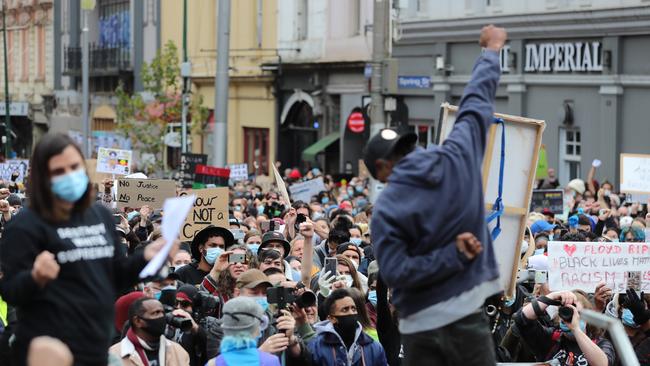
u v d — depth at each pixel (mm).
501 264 9344
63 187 6238
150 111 57031
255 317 9953
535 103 42125
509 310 12070
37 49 82375
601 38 38875
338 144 51406
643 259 12492
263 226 20469
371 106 28094
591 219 24328
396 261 6328
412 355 6555
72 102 77125
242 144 59750
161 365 10297
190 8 63562
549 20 40500
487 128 6742
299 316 11203
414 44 47688
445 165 6441
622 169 26344
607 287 12227
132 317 10258
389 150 6777
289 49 54719
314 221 20344
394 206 6379
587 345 10336
